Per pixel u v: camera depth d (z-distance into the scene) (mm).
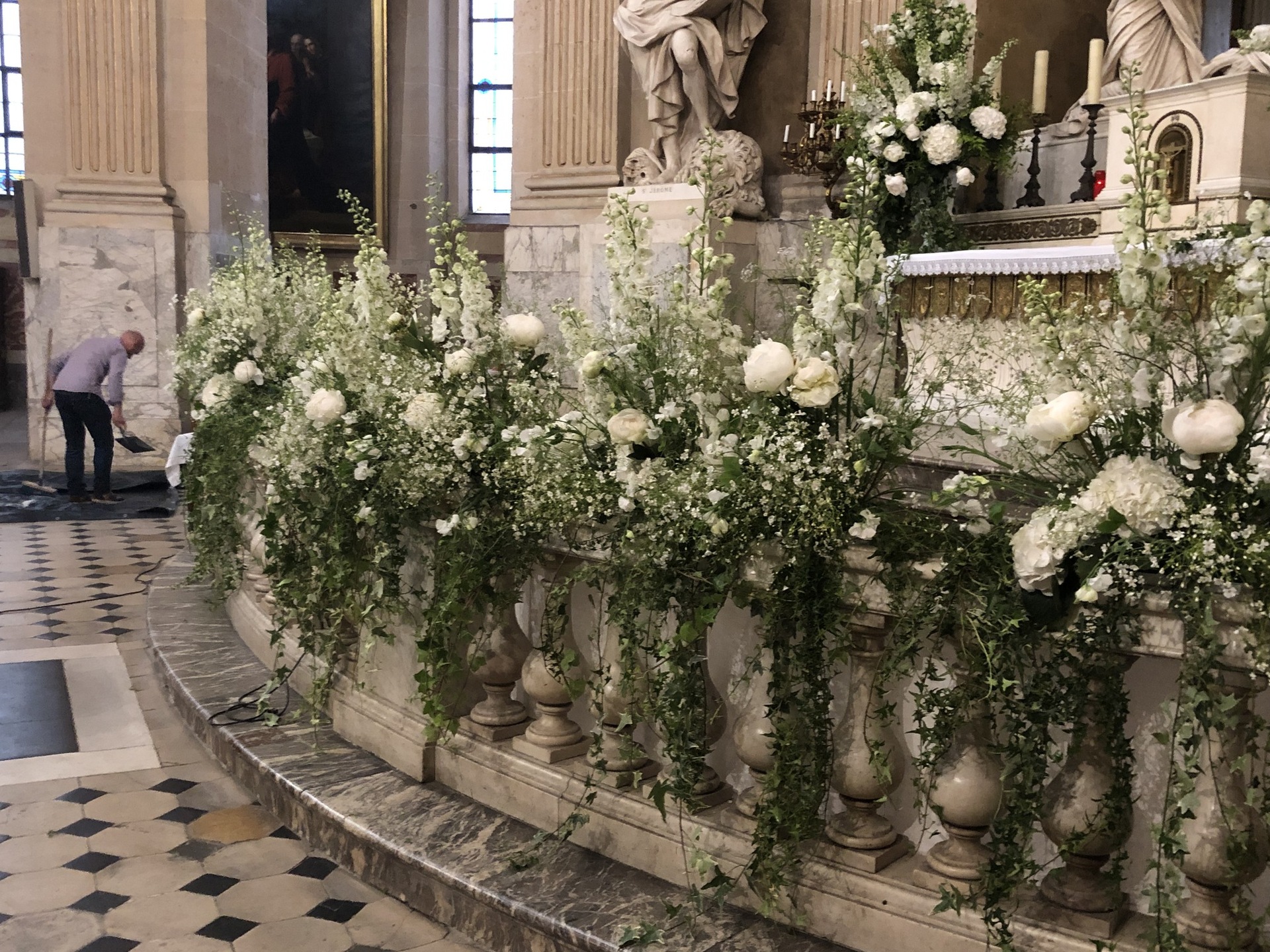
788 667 2684
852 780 2775
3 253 18953
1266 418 2275
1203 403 2145
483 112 19859
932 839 2855
